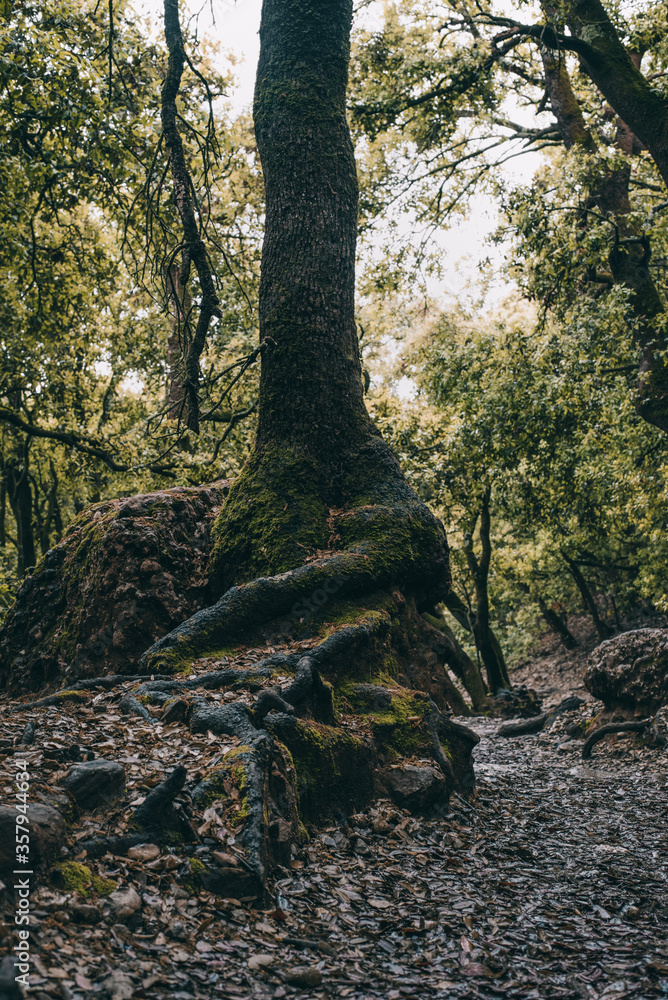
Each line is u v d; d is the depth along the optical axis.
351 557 7.61
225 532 8.41
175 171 8.67
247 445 16.86
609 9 14.89
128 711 5.59
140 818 3.98
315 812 5.31
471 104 17.47
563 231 14.39
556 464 18.72
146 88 13.70
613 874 5.42
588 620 34.12
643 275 14.56
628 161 14.80
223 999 3.01
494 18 16.52
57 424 19.42
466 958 3.78
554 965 3.81
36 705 5.86
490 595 31.84
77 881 3.41
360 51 17.70
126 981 2.88
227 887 3.86
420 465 18.20
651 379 14.05
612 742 12.07
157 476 17.58
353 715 6.51
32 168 12.57
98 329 19.16
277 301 8.95
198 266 8.48
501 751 13.12
